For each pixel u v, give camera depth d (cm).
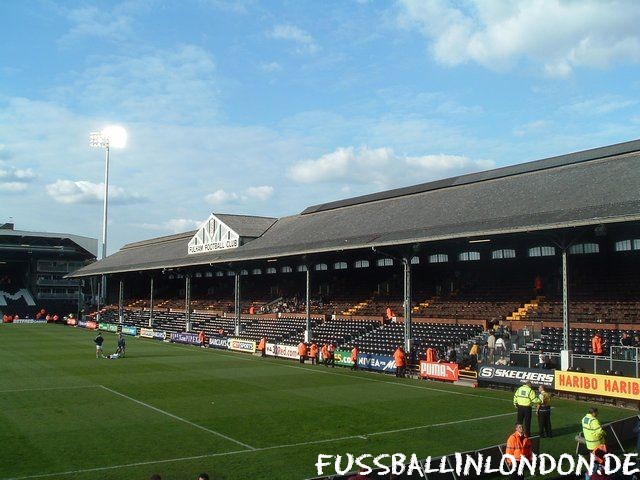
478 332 4416
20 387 3172
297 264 7025
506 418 2502
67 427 2262
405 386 3384
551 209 3412
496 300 4947
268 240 6203
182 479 1675
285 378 3681
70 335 7181
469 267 5400
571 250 4462
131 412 2552
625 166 3803
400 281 5997
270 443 2066
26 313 11444
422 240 3809
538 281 4728
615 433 2038
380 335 4897
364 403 2822
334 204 6775
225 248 6788
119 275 9725
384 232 4403
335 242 4706
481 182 4991
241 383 3434
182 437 2134
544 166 4644
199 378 3622
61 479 1666
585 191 3534
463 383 3488
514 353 3497
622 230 4078
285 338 5588
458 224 3847
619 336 3672
